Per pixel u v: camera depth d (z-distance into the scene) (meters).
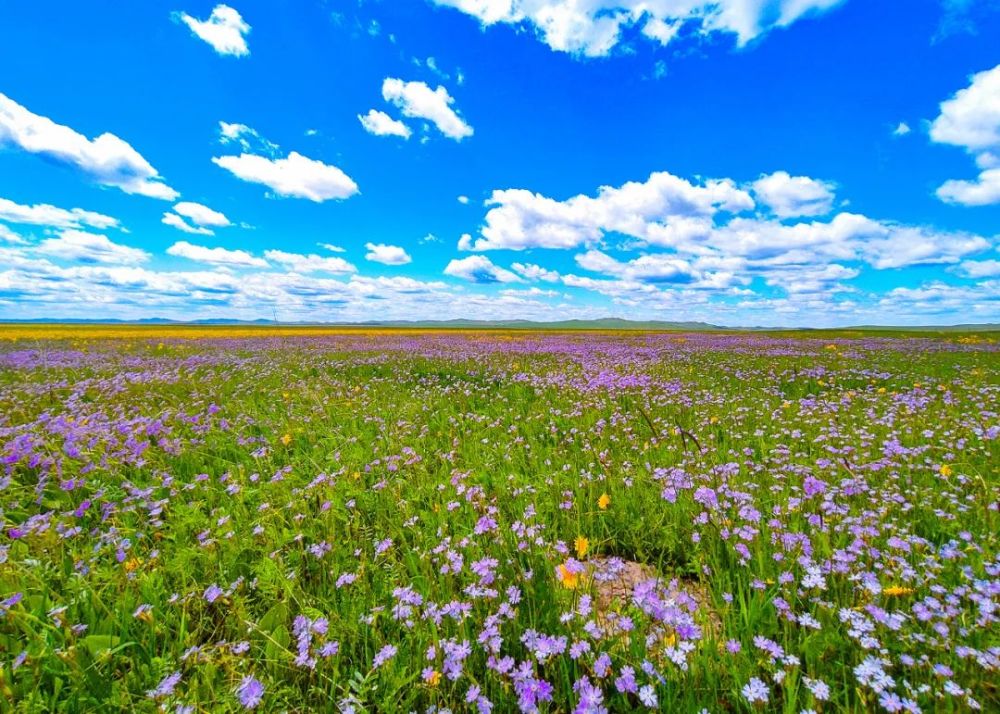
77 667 1.98
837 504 3.62
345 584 2.73
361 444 5.63
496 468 4.89
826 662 2.12
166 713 1.83
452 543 3.26
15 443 4.47
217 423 6.49
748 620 2.31
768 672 2.02
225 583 2.75
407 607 2.38
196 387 9.34
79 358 15.81
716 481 4.11
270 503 3.80
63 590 2.63
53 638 2.19
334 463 4.81
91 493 3.94
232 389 9.52
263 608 2.63
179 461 4.93
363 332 54.56
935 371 12.15
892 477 4.23
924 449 4.90
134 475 4.55
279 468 4.90
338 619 2.43
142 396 8.28
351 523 3.52
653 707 1.83
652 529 3.38
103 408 6.90
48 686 2.04
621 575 2.94
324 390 9.42
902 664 2.05
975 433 5.48
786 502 3.63
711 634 2.15
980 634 2.13
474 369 13.54
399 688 2.02
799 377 11.20
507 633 2.35
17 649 2.14
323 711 1.93
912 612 2.36
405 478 4.46
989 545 2.97
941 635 2.11
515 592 2.45
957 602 2.24
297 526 3.43
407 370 13.26
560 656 2.05
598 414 7.34
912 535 3.00
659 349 21.28
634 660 2.09
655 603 2.15
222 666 2.12
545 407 7.86
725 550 3.01
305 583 2.85
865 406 7.58
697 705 1.85
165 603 2.56
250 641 2.30
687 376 11.66
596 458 5.10
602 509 3.64
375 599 2.58
